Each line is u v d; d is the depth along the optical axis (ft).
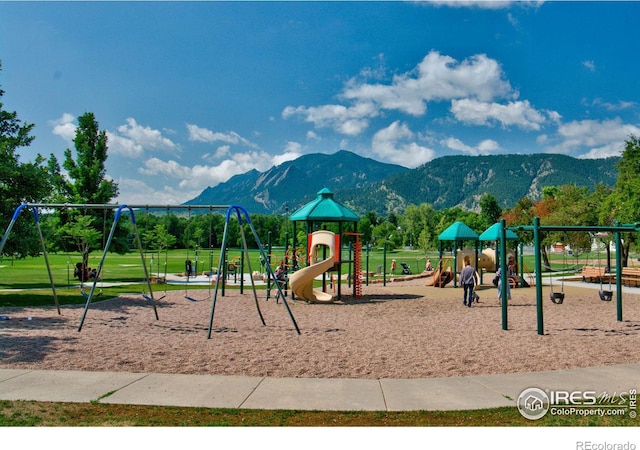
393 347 33.81
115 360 29.32
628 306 59.77
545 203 197.16
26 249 61.21
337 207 66.80
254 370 27.20
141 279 99.81
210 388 23.65
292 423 19.17
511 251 92.22
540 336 38.63
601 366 28.30
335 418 19.76
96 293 67.21
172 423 19.12
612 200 118.01
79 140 108.27
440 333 39.83
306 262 68.90
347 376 26.14
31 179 60.39
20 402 21.47
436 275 90.33
